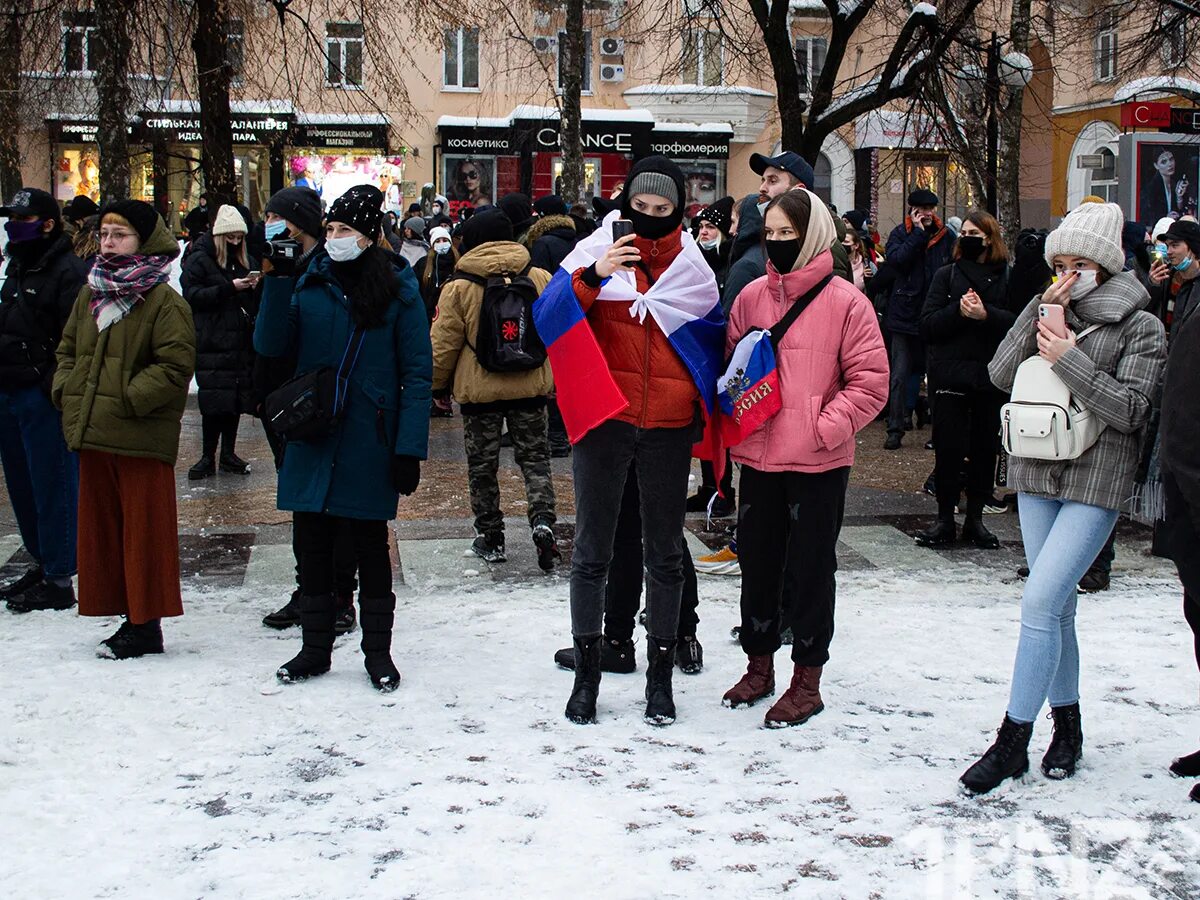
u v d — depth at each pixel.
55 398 5.84
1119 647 6.10
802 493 4.96
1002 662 5.85
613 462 4.95
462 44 28.83
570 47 16.38
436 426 13.38
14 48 14.41
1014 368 4.60
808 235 4.89
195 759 4.62
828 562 4.99
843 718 5.10
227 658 5.82
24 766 4.54
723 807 4.21
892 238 12.34
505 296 7.38
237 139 26.03
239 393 10.33
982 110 16.36
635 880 3.68
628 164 29.45
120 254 5.72
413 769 4.52
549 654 5.93
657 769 4.55
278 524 8.74
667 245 4.93
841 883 3.69
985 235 7.91
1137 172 16.16
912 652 5.98
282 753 4.68
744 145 30.17
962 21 14.91
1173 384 4.08
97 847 3.91
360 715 5.07
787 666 5.81
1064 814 4.20
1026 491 4.52
